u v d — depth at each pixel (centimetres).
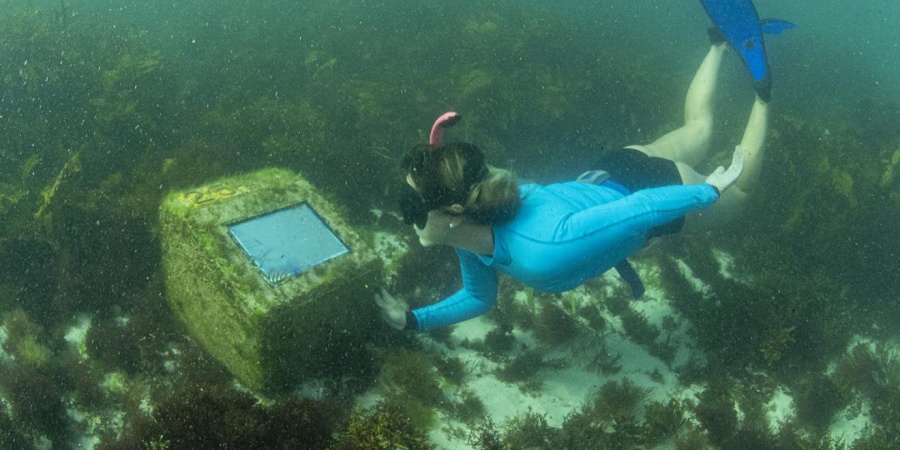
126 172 602
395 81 838
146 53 828
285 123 669
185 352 391
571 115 803
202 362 386
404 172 260
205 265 348
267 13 1262
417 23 1214
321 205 405
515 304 505
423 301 486
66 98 709
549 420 406
